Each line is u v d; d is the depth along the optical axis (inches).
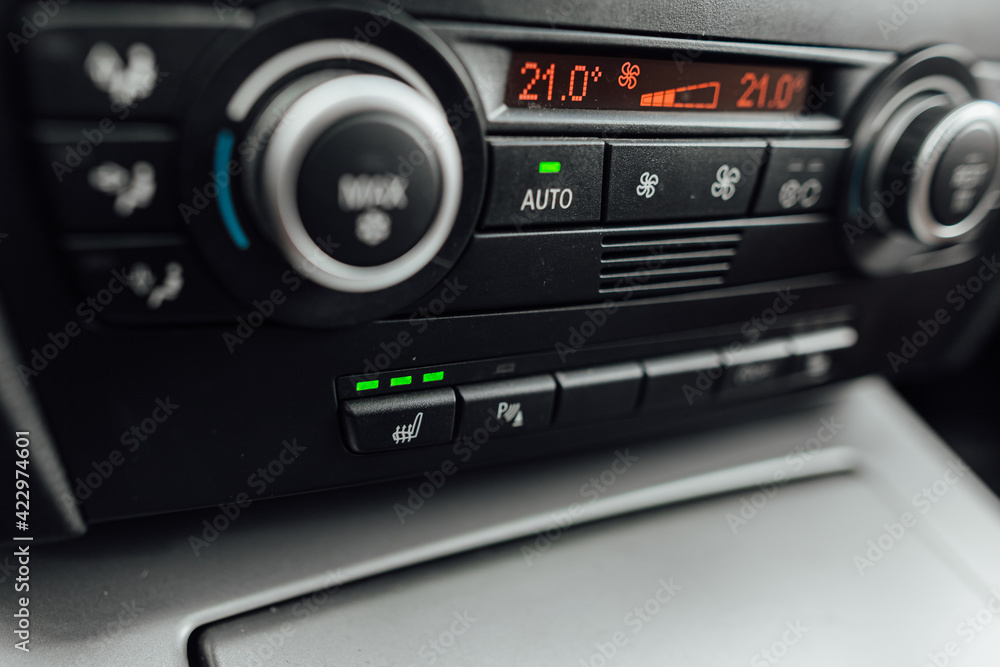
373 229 14.9
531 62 17.1
